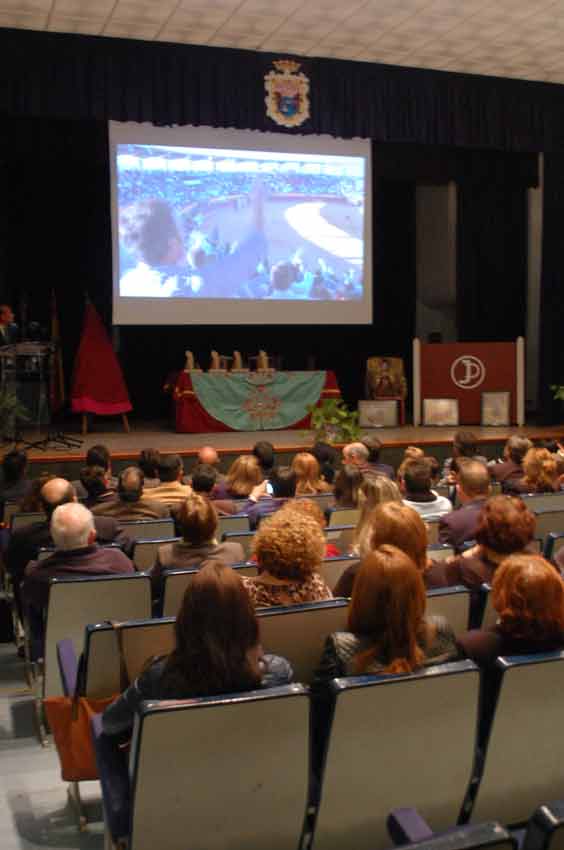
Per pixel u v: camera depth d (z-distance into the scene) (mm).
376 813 2092
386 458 9555
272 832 2016
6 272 11930
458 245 12852
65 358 12578
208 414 10375
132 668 2635
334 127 9859
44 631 3271
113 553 3369
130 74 9070
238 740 1886
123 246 9922
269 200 10320
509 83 10453
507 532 3018
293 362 13742
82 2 8039
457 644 2266
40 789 2977
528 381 13352
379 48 9453
